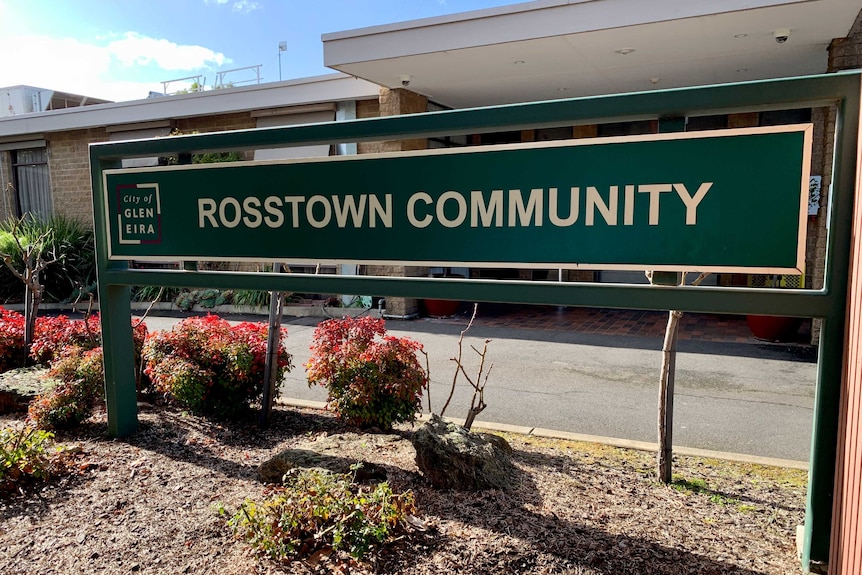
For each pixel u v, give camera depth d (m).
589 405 5.29
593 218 2.73
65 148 13.30
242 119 11.34
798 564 2.55
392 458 3.65
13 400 4.83
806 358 7.00
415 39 7.30
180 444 4.07
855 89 2.27
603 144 2.69
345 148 10.00
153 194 3.85
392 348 4.31
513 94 9.91
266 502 2.79
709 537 2.78
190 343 4.72
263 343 4.76
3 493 3.29
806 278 8.53
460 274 11.46
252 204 3.54
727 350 7.43
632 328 8.95
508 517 2.91
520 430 4.48
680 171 2.56
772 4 5.68
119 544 2.80
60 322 5.99
